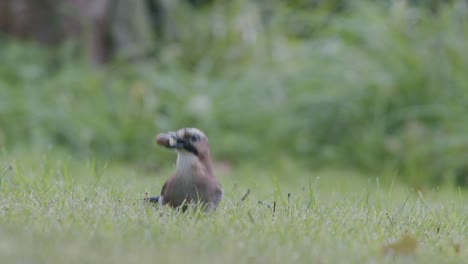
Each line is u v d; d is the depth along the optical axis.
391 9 17.53
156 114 16.52
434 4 17.98
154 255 5.10
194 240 5.70
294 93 16.88
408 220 7.35
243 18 19.92
